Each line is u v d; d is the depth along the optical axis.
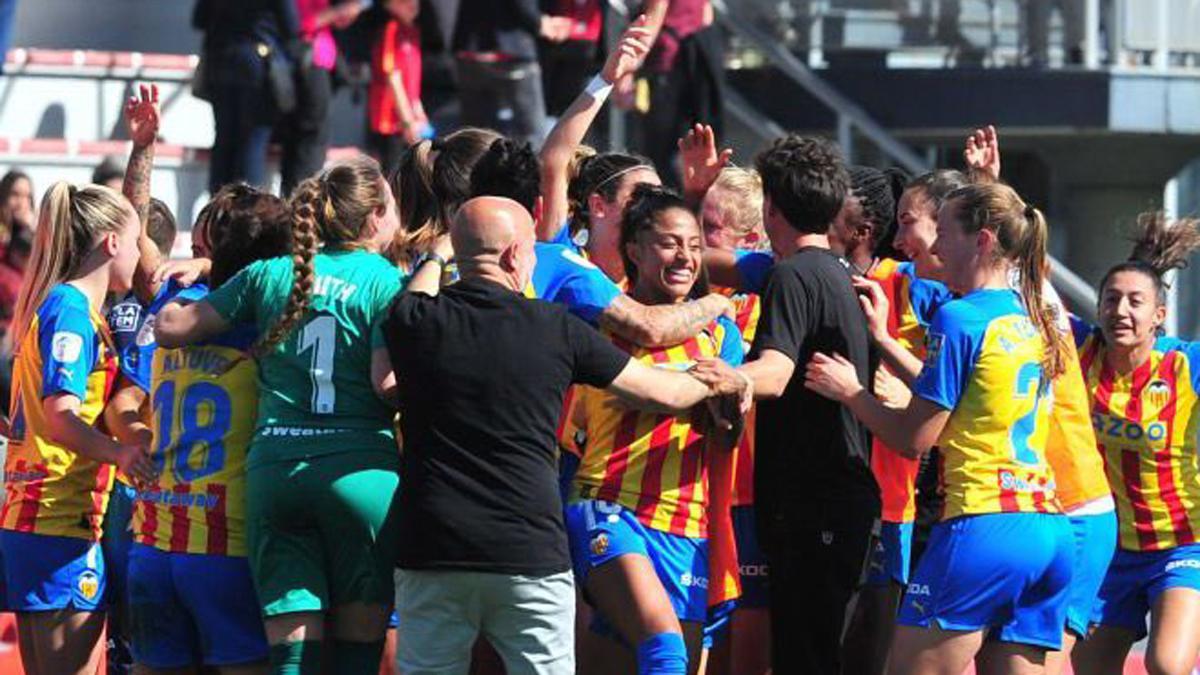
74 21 45.19
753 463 22.09
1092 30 41.66
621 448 20.58
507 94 38.53
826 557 21.34
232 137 37.25
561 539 19.42
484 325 19.23
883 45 42.72
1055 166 44.66
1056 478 22.55
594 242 22.47
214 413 20.70
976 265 21.17
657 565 20.52
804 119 42.47
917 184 23.59
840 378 20.73
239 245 21.17
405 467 19.47
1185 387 24.33
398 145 39.09
